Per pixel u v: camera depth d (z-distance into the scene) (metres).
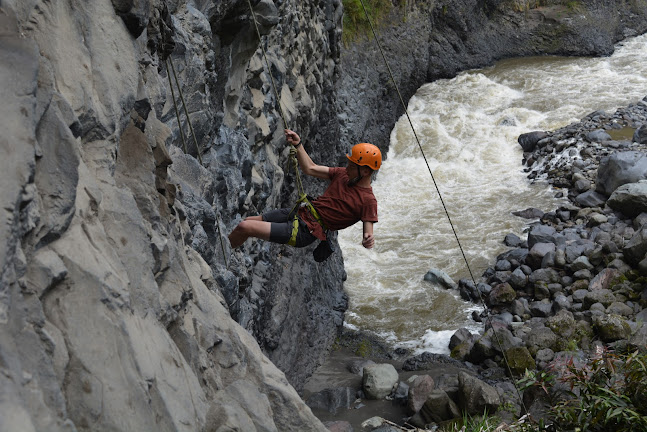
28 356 1.67
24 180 1.77
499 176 13.95
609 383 4.92
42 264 1.88
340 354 8.76
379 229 12.28
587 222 11.02
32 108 1.88
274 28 7.00
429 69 18.56
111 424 1.86
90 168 2.45
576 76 18.30
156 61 3.73
